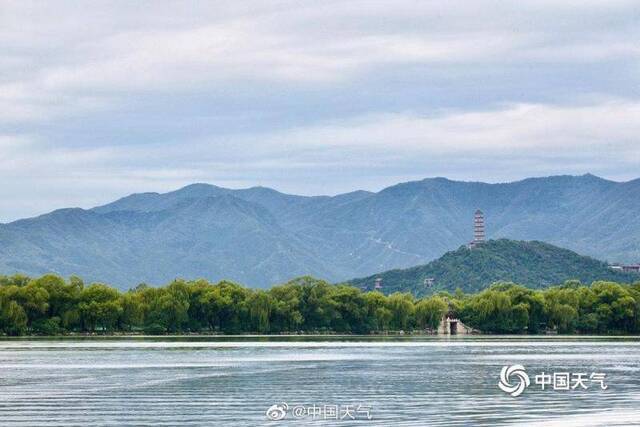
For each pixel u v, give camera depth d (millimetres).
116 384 164500
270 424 118625
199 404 137375
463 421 119125
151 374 183875
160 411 130500
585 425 115188
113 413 128375
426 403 137250
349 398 143625
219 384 164250
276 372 188875
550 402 137500
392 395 147250
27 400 142375
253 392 152000
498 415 123938
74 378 174750
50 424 119438
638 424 115750
